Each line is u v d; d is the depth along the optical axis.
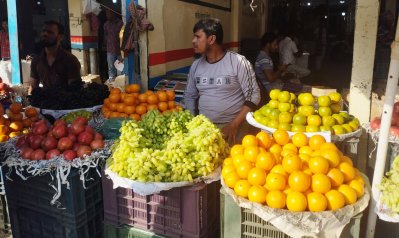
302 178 1.86
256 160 2.04
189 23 6.11
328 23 13.65
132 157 2.21
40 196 2.56
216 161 2.31
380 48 5.14
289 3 13.90
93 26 9.95
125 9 4.62
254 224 1.98
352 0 12.67
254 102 3.29
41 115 3.78
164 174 2.17
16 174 2.63
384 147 2.13
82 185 2.46
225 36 8.55
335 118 2.88
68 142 2.49
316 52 13.10
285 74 7.51
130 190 2.32
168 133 2.49
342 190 1.91
